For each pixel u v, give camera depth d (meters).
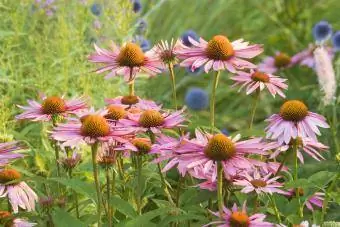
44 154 4.21
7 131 4.35
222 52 3.53
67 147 3.52
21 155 3.13
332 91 3.89
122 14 5.92
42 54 5.68
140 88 6.56
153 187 3.99
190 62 3.57
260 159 3.52
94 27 6.21
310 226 3.33
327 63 3.86
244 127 7.02
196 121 3.92
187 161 2.81
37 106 3.44
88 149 4.47
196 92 5.85
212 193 3.17
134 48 3.72
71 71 5.73
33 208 3.35
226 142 2.80
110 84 5.82
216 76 3.55
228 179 3.09
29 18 6.24
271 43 8.52
